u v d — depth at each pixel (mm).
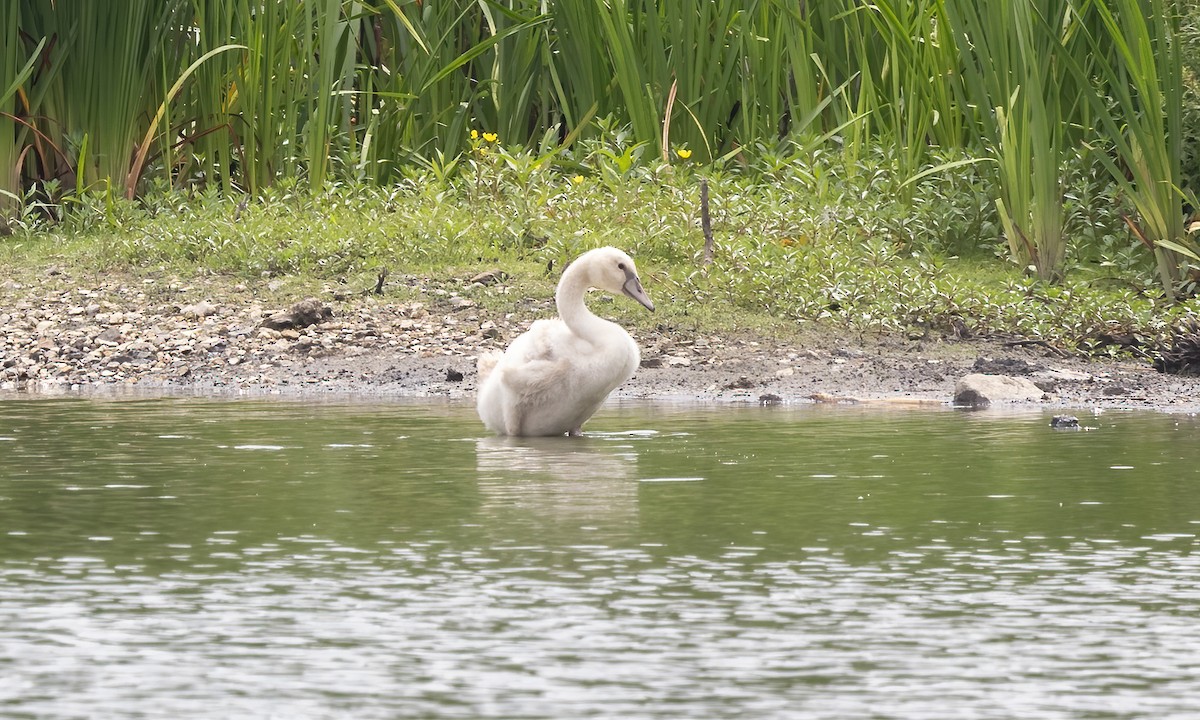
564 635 9297
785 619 9648
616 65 33094
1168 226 28203
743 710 7934
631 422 19125
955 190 31156
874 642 9164
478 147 32594
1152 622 9602
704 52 33750
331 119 34062
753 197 30797
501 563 11141
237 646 9070
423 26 35562
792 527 12453
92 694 8211
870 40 33812
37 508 13234
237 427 18500
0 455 16219
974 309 26094
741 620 9617
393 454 16406
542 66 35938
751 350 24609
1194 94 29516
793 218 29516
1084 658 8859
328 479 14766
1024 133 28766
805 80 32844
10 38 32062
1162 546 11750
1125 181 28281
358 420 19172
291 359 24344
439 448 16844
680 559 11281
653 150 33125
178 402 21047
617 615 9727
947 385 22672
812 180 30891
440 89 35750
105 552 11516
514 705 8008
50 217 32844
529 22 33781
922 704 8055
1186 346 24500
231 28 34094
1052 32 28156
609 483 14539
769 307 26391
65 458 16016
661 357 24109
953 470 15258
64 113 33625
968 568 11000
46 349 24922
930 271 27625
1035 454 16328
